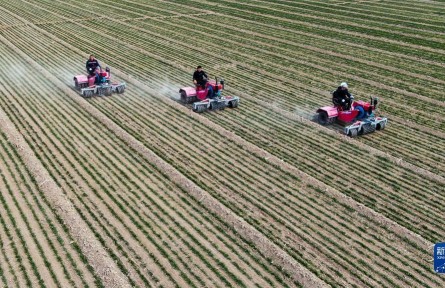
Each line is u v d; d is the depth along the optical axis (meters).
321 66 34.00
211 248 15.18
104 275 13.98
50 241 15.39
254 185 18.64
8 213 16.75
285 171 19.67
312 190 18.38
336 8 52.88
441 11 51.19
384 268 14.41
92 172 19.42
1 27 43.88
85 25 45.00
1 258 14.63
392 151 21.66
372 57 36.19
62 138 22.34
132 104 26.38
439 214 17.03
